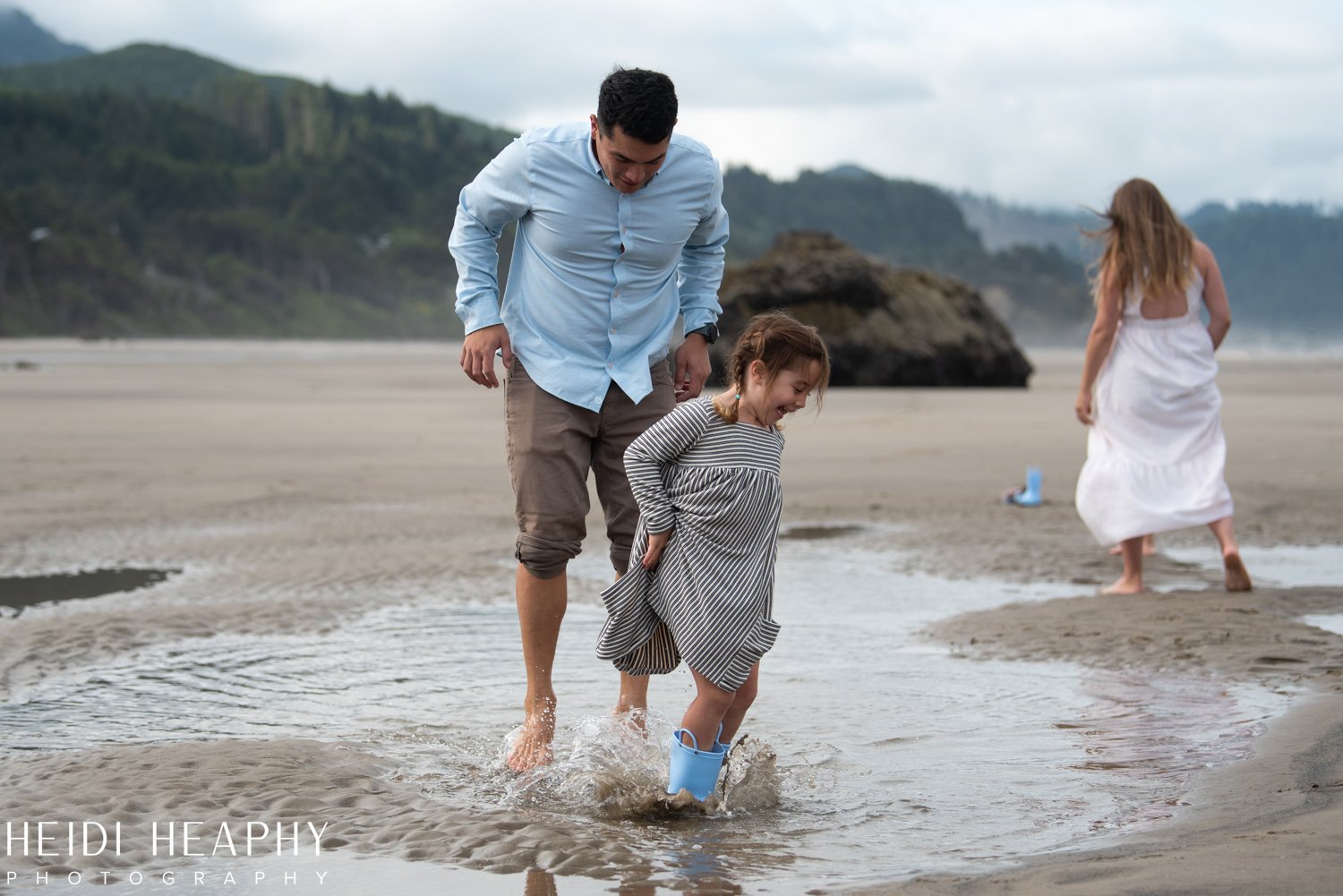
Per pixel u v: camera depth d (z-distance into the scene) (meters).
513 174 3.87
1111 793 3.30
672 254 3.92
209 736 4.00
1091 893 2.50
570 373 3.83
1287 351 194.75
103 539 8.34
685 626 3.37
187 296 146.75
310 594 6.49
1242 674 4.60
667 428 3.45
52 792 3.39
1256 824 2.94
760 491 3.40
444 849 2.98
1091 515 6.33
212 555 7.72
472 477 11.89
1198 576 6.88
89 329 129.38
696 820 3.21
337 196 196.00
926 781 3.48
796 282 30.88
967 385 31.97
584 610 6.14
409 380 33.03
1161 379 6.22
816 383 3.42
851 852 2.94
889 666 4.93
